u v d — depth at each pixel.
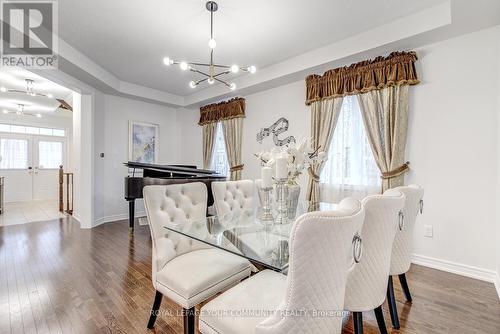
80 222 4.52
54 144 7.86
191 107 5.94
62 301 2.05
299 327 0.91
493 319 1.84
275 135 4.33
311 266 0.87
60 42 3.20
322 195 3.57
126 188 4.20
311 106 3.65
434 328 1.74
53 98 5.76
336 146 3.46
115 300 2.07
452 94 2.65
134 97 5.16
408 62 2.79
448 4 2.41
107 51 3.56
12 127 7.12
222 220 2.12
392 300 1.77
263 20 2.79
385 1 2.44
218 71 4.22
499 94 2.38
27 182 7.38
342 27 2.91
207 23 2.86
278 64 3.89
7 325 1.75
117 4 2.52
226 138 5.06
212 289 1.52
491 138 2.44
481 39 2.50
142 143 5.51
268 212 2.17
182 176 4.43
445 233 2.68
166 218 1.75
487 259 2.45
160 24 2.88
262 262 1.33
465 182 2.57
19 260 2.88
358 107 3.29
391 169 2.88
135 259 2.94
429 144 2.77
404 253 1.84
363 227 1.32
